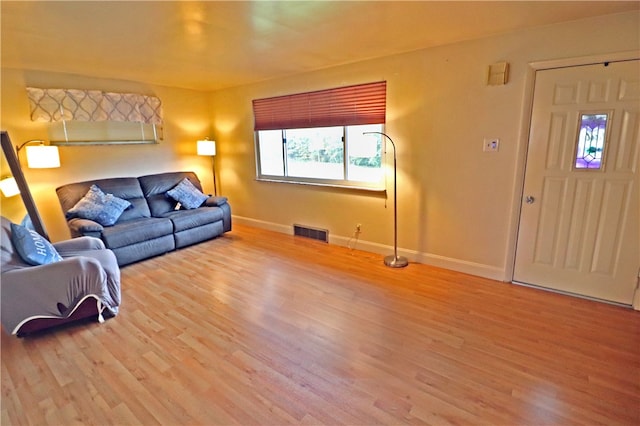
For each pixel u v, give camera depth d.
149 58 3.23
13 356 2.14
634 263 2.51
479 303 2.68
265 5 2.01
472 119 2.96
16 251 2.45
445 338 2.22
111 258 2.82
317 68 3.81
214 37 2.62
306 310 2.63
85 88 3.97
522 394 1.73
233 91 4.91
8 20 2.14
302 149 4.36
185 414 1.66
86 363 2.06
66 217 3.64
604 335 2.21
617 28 2.28
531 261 2.94
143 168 4.65
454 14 2.25
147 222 3.81
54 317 2.36
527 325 2.35
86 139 4.06
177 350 2.17
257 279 3.23
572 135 2.58
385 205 3.69
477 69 2.86
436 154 3.22
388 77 3.36
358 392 1.77
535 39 2.57
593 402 1.67
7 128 3.51
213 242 4.42
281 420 1.61
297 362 2.03
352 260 3.68
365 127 3.71
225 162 5.36
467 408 1.65
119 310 2.69
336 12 2.15
